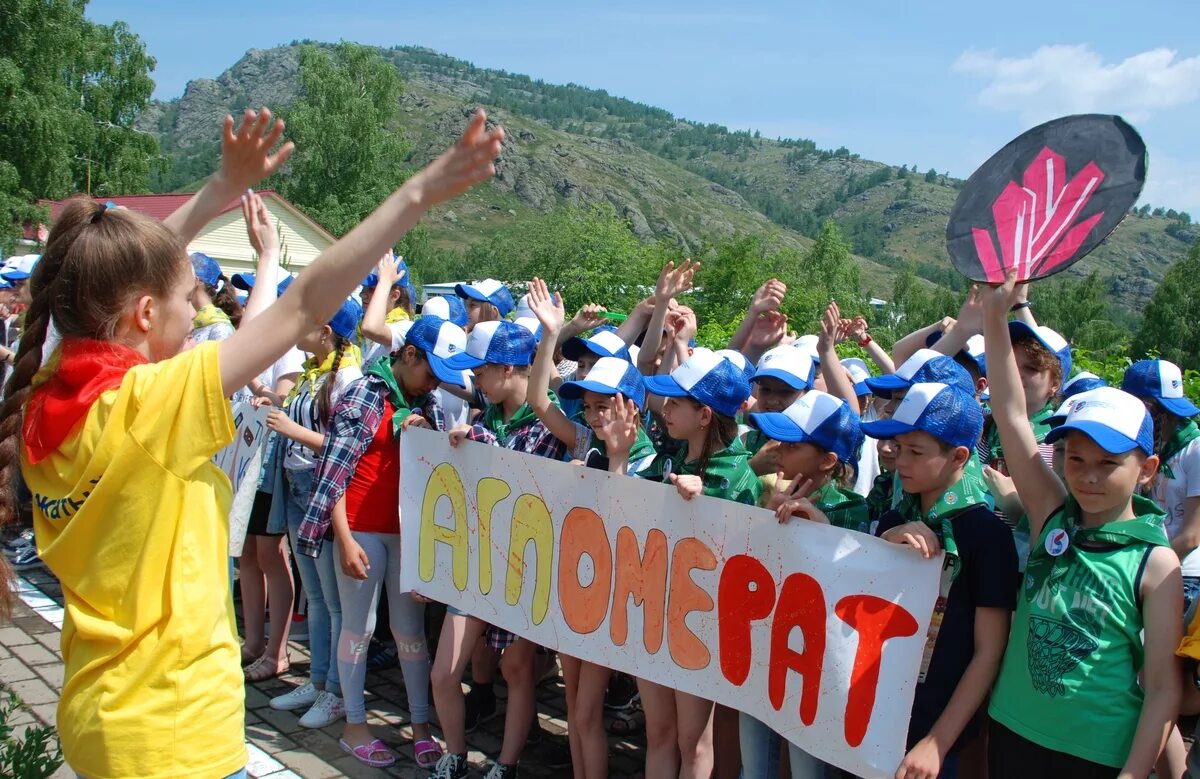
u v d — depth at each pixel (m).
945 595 2.88
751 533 3.26
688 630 3.46
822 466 3.45
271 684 5.37
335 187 56.75
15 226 31.83
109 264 2.00
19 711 4.66
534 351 4.54
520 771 4.47
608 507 3.71
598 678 3.89
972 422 2.89
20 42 34.09
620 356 4.55
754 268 38.28
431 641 5.76
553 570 3.91
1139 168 2.62
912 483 2.92
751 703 3.27
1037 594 2.71
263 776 4.24
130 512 1.96
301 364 5.94
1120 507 2.66
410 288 7.33
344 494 4.38
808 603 3.10
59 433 1.99
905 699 2.86
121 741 1.97
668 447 4.21
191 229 2.32
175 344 2.16
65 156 34.88
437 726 4.89
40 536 2.08
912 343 5.59
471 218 162.50
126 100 45.19
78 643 2.06
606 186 188.25
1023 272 2.82
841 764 2.98
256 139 2.30
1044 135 2.86
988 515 2.87
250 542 5.62
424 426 4.50
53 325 2.12
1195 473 3.84
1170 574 2.55
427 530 4.39
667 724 3.68
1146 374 4.05
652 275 44.16
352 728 4.51
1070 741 2.58
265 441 4.79
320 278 1.89
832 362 4.90
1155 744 2.47
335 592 4.83
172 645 1.98
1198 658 2.46
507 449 4.08
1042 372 3.92
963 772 3.27
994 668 2.78
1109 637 2.57
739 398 3.61
